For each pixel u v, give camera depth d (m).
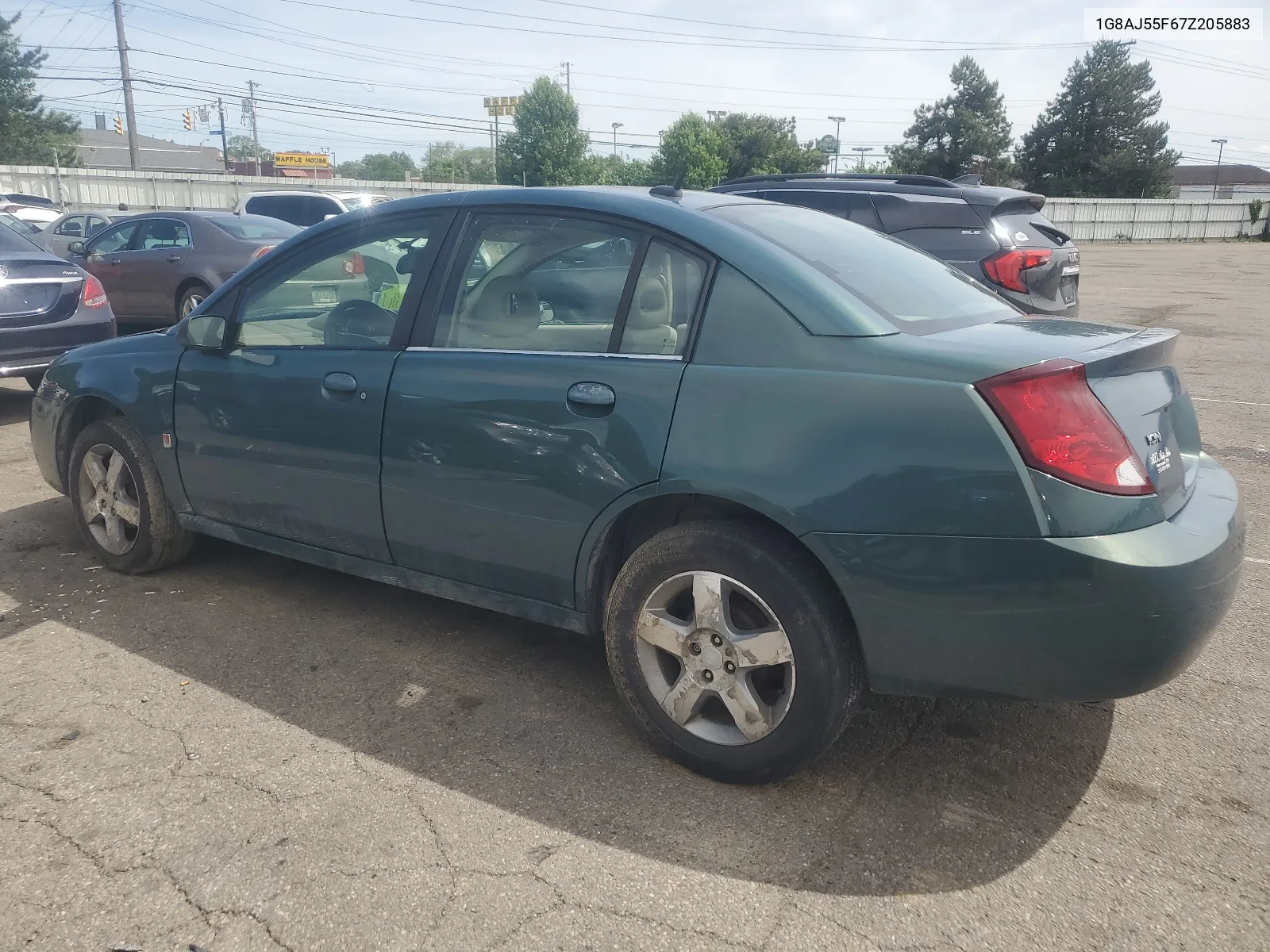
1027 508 2.26
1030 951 2.12
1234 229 47.56
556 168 61.56
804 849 2.46
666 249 2.88
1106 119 62.75
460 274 3.25
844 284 2.74
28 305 6.91
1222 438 7.02
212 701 3.20
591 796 2.69
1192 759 2.89
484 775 2.79
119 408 4.09
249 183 36.12
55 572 4.32
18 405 8.12
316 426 3.45
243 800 2.65
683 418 2.67
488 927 2.18
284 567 4.42
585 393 2.83
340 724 3.06
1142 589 2.23
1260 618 3.94
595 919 2.21
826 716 2.56
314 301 3.58
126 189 35.19
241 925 2.18
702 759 2.76
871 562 2.41
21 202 29.11
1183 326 13.34
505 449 2.99
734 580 2.62
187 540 4.27
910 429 2.38
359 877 2.34
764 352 2.62
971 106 69.19
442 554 3.25
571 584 2.99
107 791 2.68
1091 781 2.77
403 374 3.24
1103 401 2.39
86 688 3.27
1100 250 37.59
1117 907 2.26
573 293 2.99
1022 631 2.31
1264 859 2.43
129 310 11.84
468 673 3.42
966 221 7.56
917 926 2.19
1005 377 2.31
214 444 3.81
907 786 2.74
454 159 107.44
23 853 2.42
